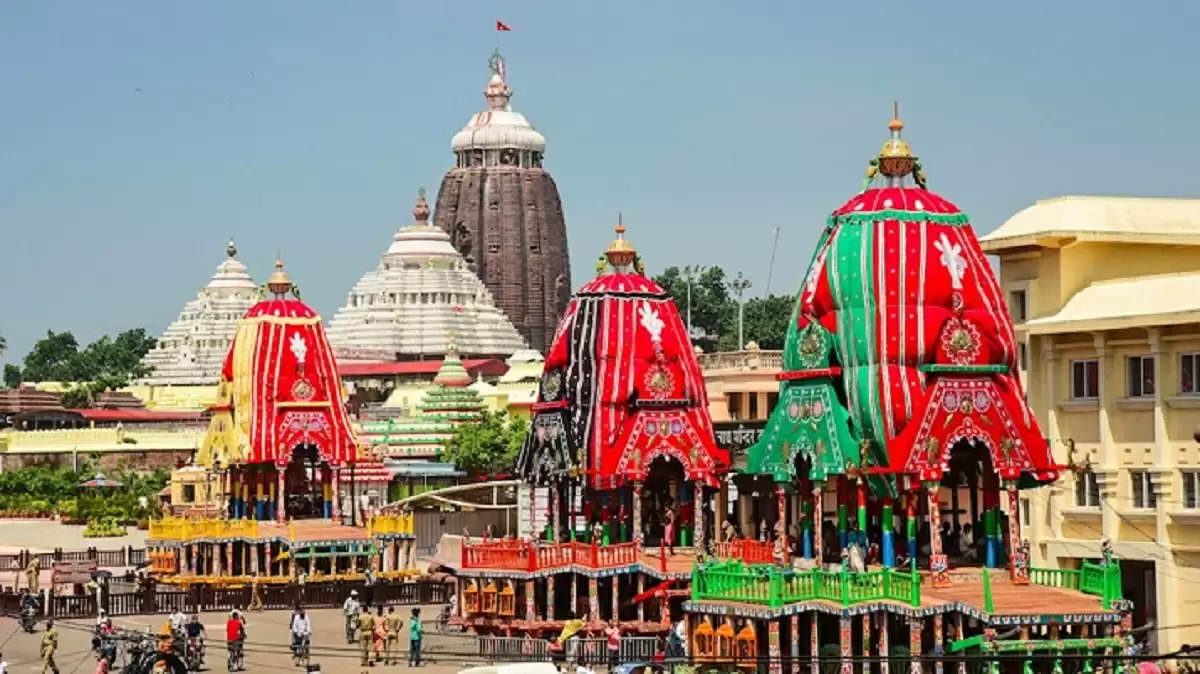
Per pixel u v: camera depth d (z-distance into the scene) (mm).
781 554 90125
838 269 87438
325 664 98625
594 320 102688
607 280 103812
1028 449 86250
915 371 86000
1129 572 99938
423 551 152750
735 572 82875
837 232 88375
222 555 128375
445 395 198125
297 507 138125
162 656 88000
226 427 133875
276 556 128500
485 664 95938
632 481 100875
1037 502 102500
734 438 112938
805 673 80188
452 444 187125
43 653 96438
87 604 117625
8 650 104750
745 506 111625
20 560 147000
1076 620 80000
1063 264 103188
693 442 102125
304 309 135000
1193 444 95000
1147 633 96750
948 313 86188
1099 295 101375
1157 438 96250
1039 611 79875
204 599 121062
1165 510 95938
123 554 149250
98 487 198625
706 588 84312
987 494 88562
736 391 138125
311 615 118688
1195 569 95125
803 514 90938
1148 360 98000
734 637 81812
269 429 131875
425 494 151000
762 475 95562
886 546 85938
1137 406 97750
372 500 161000
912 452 84375
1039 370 103125
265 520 135000
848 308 86938
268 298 136125
